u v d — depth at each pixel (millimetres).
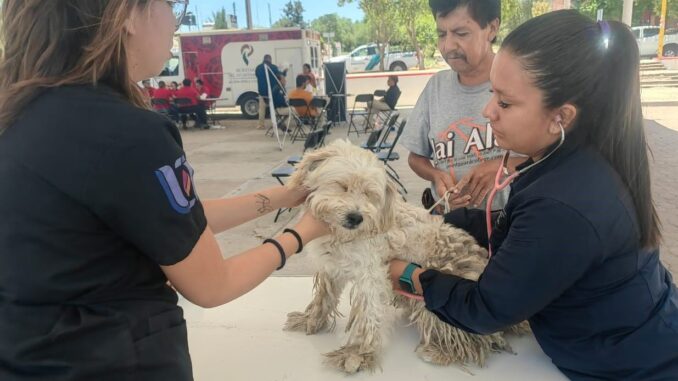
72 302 1075
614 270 1357
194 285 1195
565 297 1462
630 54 1300
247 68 18469
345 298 2484
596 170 1334
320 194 1979
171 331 1203
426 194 2621
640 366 1396
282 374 1782
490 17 2299
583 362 1503
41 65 1090
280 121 14477
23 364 1041
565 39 1276
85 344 1063
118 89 1170
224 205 1833
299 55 18141
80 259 1050
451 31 2328
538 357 1831
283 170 7156
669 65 23641
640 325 1392
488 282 1448
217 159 10898
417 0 30344
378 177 2041
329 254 1993
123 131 1026
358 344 1892
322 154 2121
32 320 1047
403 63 33188
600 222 1282
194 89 16234
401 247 2082
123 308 1123
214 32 18281
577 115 1333
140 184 1031
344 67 16172
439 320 1854
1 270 1040
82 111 1031
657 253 1468
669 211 6117
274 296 2400
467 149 2500
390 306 2223
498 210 2197
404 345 1995
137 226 1054
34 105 1062
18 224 1016
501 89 1350
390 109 14625
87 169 1001
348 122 16578
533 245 1326
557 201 1300
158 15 1208
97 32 1092
